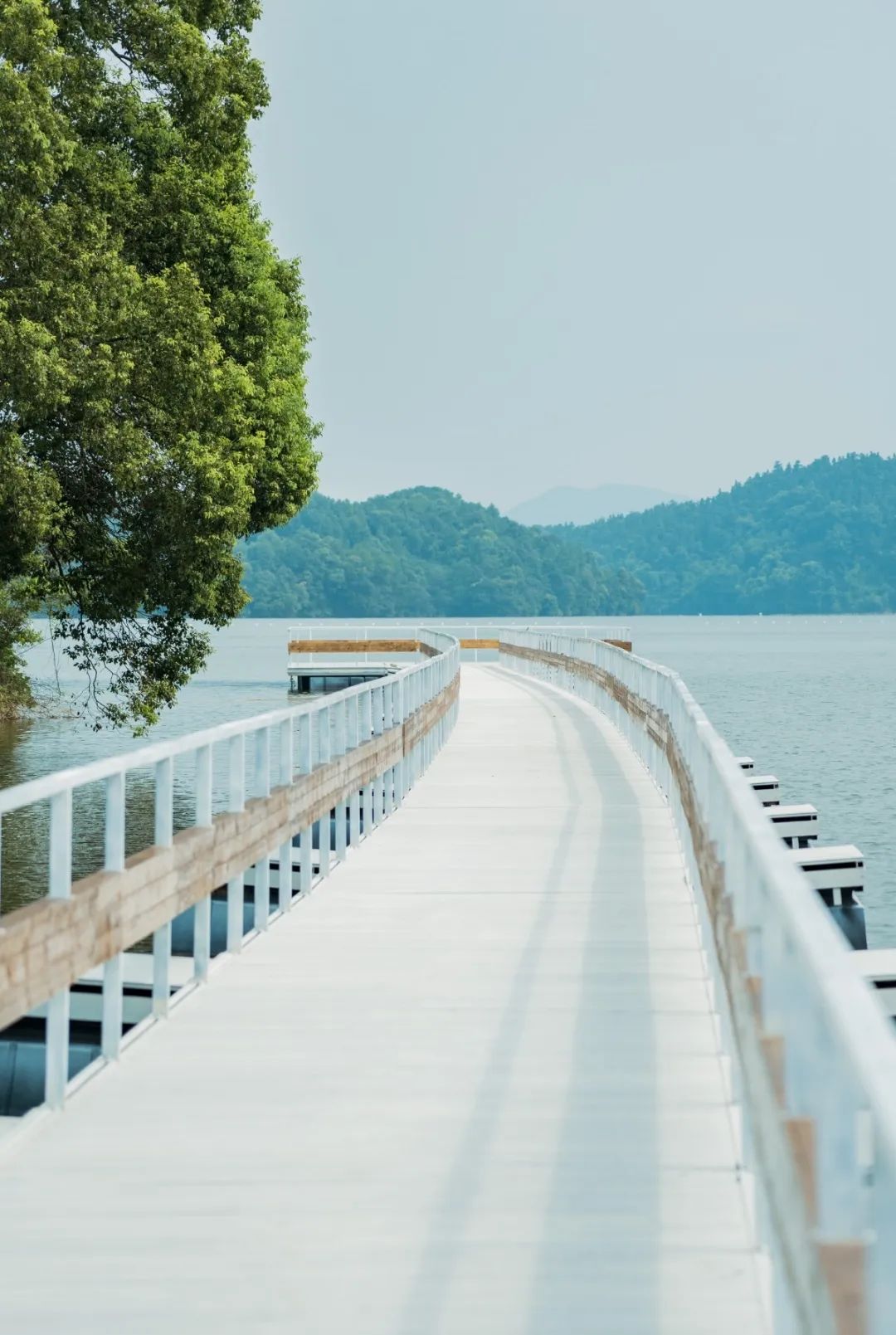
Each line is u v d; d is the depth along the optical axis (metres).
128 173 28.50
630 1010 8.34
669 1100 6.71
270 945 10.06
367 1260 5.03
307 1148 6.12
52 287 22.91
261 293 32.56
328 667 59.59
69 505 27.94
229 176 31.92
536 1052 7.51
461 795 18.56
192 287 26.20
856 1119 2.93
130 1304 4.71
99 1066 7.29
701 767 9.44
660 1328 4.52
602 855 13.91
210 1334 4.50
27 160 21.86
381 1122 6.46
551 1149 6.09
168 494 26.50
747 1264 4.95
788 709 72.38
